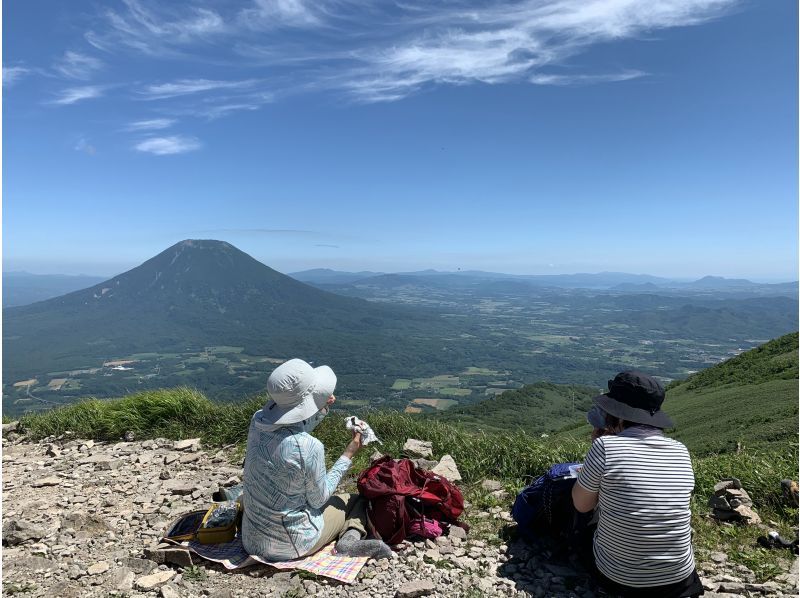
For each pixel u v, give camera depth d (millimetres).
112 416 7480
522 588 3334
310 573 3346
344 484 5254
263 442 3438
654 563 3000
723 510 4445
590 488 3178
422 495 3900
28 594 3131
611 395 3305
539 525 3955
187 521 3902
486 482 5246
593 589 3340
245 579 3332
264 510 3438
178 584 3266
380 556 3576
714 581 3418
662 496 3000
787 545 3875
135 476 5613
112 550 3770
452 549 3766
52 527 4164
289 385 3389
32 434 7438
